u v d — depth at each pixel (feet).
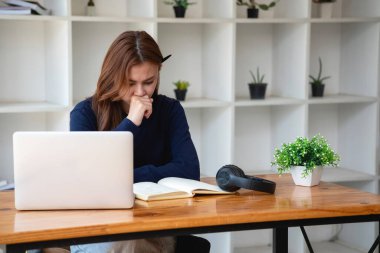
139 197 7.50
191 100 13.25
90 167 6.95
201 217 6.69
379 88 14.07
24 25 12.69
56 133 6.93
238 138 14.58
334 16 14.90
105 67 8.59
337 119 15.34
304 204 7.30
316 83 14.07
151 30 12.25
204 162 14.08
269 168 14.85
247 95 14.40
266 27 14.40
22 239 6.11
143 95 8.58
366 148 14.44
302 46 13.43
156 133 9.16
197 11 13.82
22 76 12.77
